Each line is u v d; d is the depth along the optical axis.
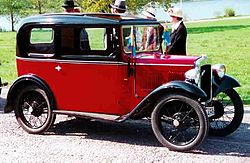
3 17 42.28
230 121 6.85
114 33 6.11
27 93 6.79
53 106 6.61
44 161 5.60
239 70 12.93
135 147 6.12
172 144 5.86
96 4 18.77
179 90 5.75
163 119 5.95
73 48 6.37
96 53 6.24
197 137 5.72
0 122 7.54
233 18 37.62
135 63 6.12
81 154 5.85
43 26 6.52
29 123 6.88
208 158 5.62
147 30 6.64
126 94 6.20
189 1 70.81
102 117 6.23
